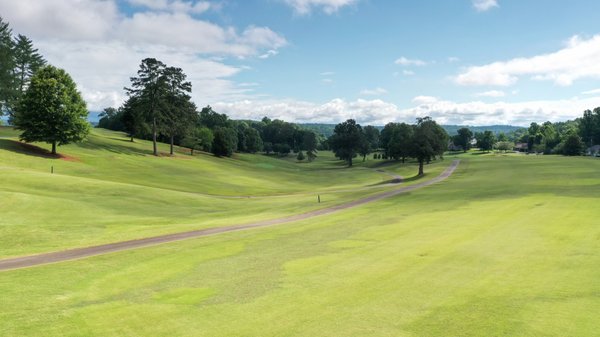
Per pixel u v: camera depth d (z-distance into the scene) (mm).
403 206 30312
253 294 10961
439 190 41812
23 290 11859
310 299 10383
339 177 97938
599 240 15250
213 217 30625
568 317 8539
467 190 39594
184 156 95062
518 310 9016
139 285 12250
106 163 66875
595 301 9312
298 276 12477
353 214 27844
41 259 16156
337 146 140750
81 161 63469
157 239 20250
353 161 157250
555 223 19266
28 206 27781
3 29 85125
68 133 60438
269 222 25984
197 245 18297
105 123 178250
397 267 12945
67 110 60250
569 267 12055
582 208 23328
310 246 17000
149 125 92250
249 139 168250
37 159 56656
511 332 7996
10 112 89500
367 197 39688
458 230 18844
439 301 9836
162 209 33938
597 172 58281
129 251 17328
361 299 10219
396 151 122125
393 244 16453
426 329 8336
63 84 61031
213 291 11375
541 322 8367
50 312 10023
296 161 169250
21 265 15180
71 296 11289
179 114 92250
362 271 12680
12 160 52281
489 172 74688
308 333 8422
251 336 8422
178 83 91250
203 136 119500
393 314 9188
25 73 99625
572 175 55875
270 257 15266
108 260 15641
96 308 10258
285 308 9844
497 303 9492
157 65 85500
